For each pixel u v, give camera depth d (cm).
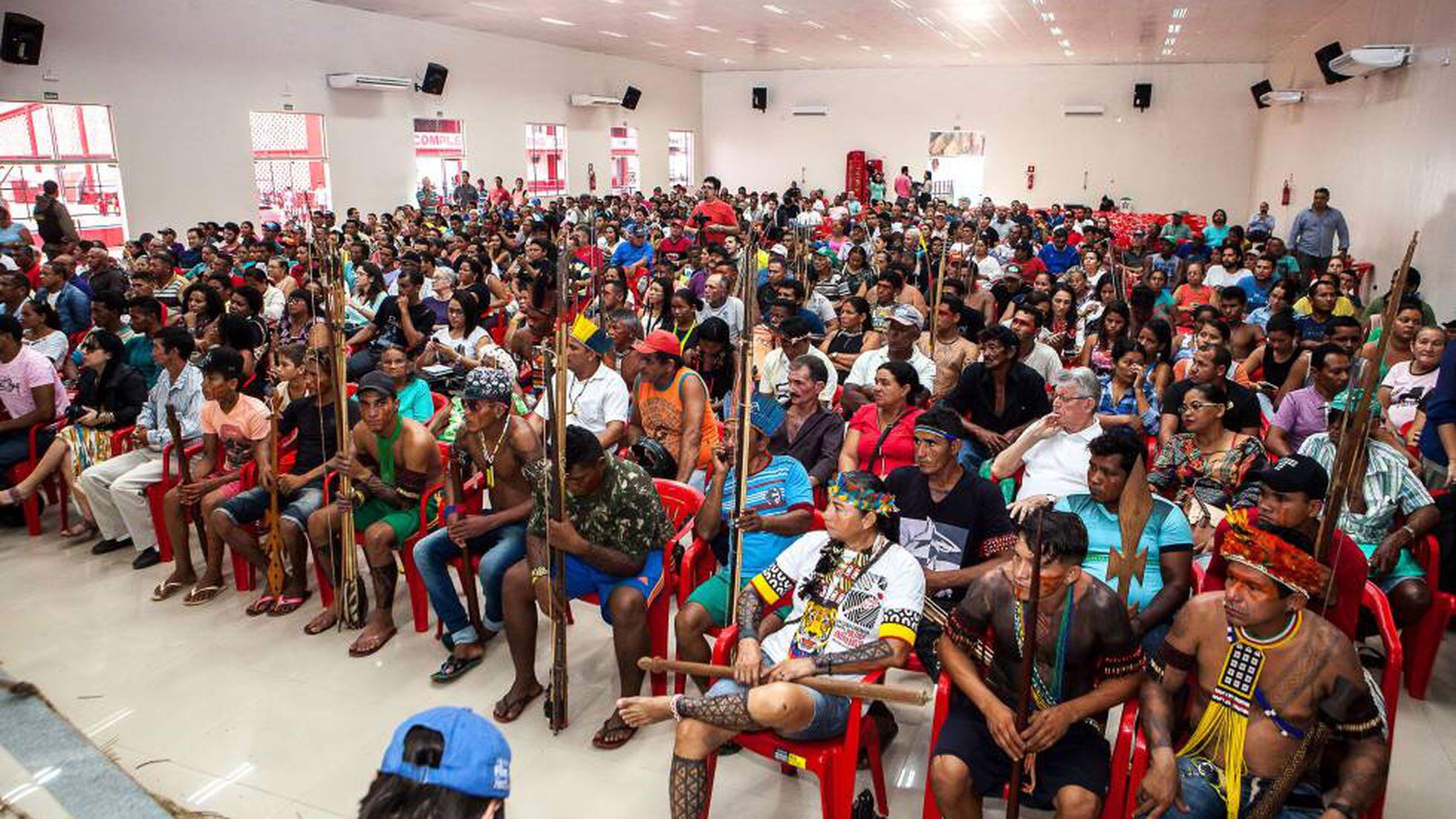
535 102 2161
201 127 1446
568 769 331
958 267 903
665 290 745
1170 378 570
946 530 345
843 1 1508
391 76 1773
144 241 1221
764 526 361
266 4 1527
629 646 348
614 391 489
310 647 421
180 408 519
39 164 1260
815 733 278
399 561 512
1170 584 312
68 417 548
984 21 1717
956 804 258
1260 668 241
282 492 458
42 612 455
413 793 130
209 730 355
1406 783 319
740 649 291
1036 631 251
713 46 2197
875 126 2750
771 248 1163
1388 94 1142
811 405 460
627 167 2542
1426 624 365
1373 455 376
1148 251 1437
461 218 1605
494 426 401
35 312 649
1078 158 2591
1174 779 237
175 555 487
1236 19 1631
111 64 1314
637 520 353
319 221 680
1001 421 482
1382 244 1134
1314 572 230
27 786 318
